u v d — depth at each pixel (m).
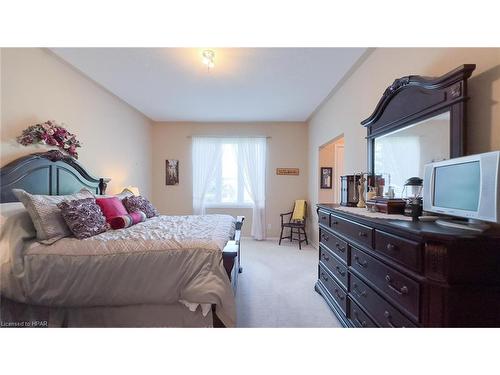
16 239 1.65
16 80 2.13
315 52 2.41
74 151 2.66
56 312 1.68
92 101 3.18
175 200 5.24
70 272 1.59
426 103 1.58
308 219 5.05
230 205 5.25
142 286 1.60
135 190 3.65
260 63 2.66
